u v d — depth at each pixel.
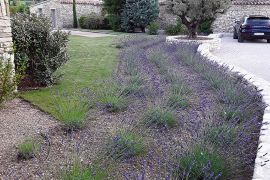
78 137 4.03
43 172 3.19
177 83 6.20
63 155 3.54
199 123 4.20
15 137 4.05
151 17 22.33
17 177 3.12
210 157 3.14
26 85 6.71
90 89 5.93
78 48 12.95
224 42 17.50
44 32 6.46
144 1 22.05
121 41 14.09
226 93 5.50
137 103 5.31
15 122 4.57
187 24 14.88
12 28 6.27
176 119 4.49
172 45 11.93
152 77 7.05
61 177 2.91
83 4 28.39
